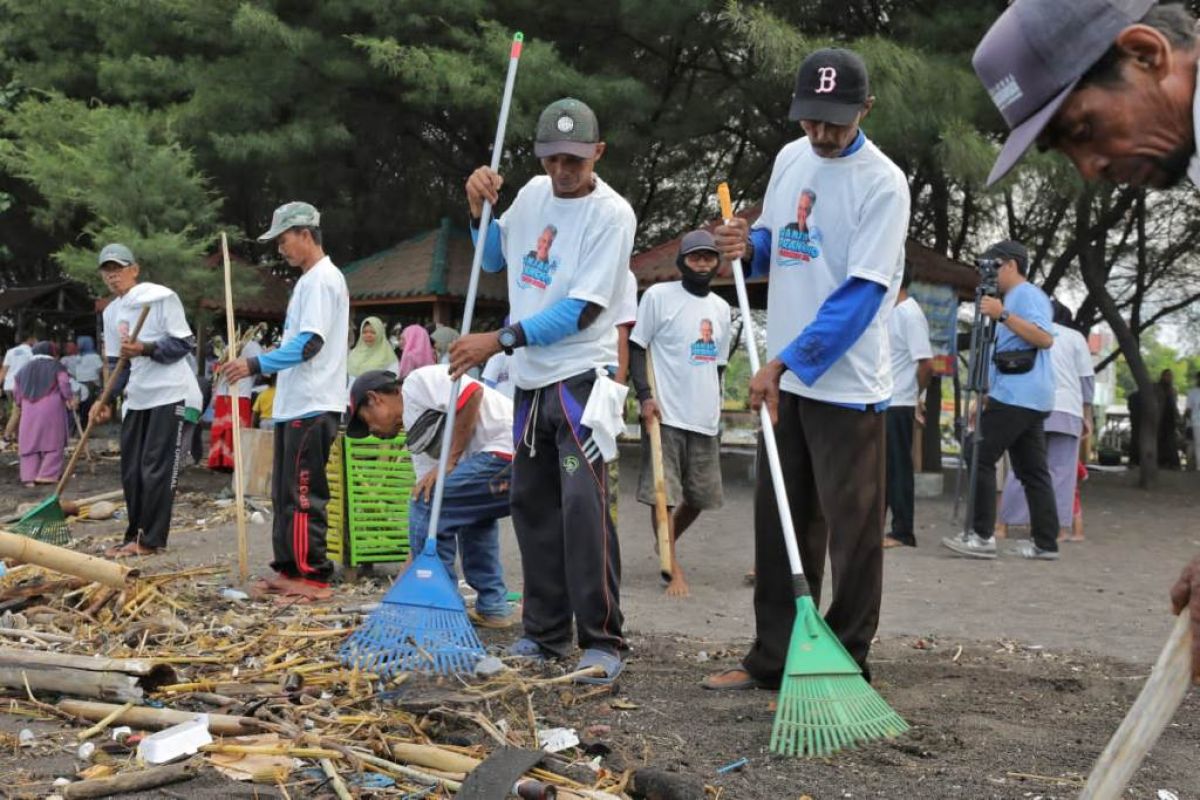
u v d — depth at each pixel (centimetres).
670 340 698
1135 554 882
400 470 713
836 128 394
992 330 838
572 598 463
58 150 1515
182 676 438
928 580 740
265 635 496
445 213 1958
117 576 510
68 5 1616
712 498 723
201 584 640
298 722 380
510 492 523
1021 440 838
